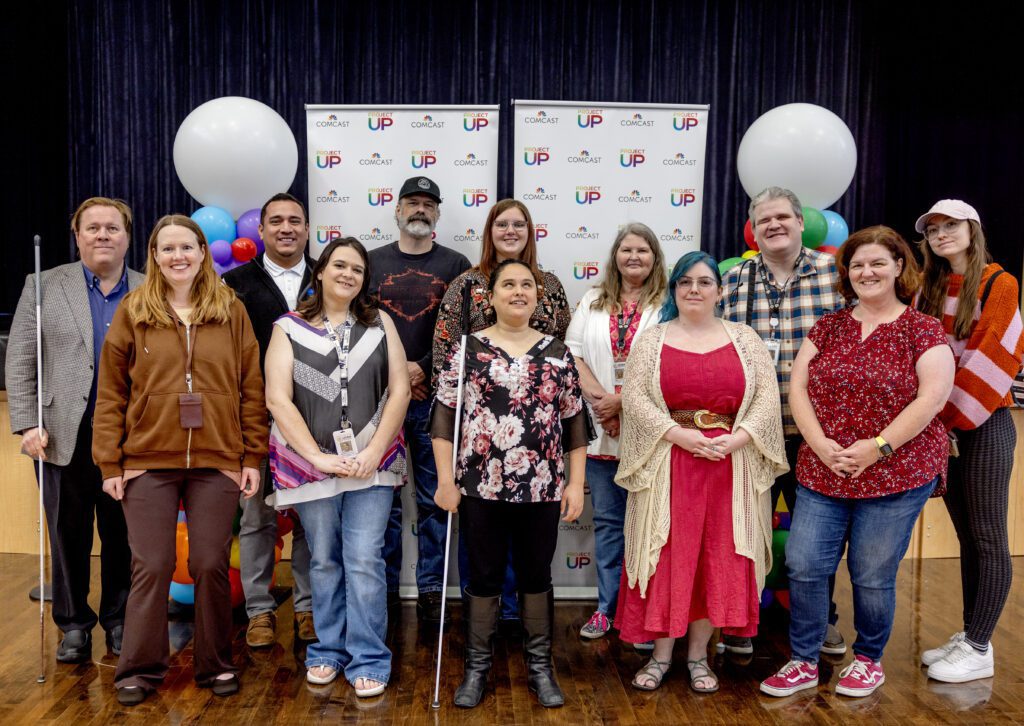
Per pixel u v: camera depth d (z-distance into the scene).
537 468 2.28
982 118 4.02
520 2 4.05
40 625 2.72
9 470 3.58
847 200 4.22
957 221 2.42
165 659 2.37
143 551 2.28
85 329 2.50
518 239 2.83
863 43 4.16
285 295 2.91
